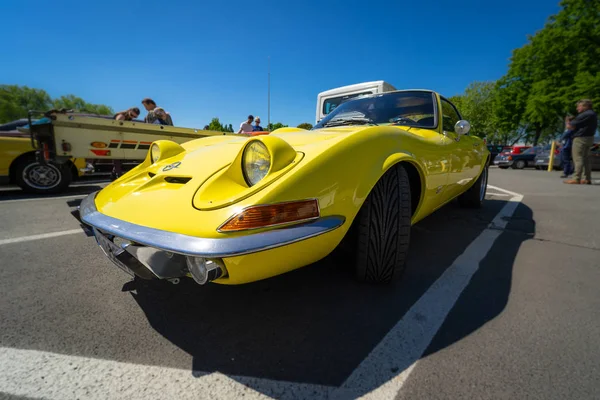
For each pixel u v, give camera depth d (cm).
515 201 421
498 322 137
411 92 260
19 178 464
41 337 130
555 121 2197
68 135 404
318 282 176
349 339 128
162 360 117
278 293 165
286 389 103
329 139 139
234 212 106
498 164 1567
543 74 2169
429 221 311
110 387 104
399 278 167
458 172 249
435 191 201
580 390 100
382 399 98
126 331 135
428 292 165
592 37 1902
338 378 107
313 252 123
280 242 106
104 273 192
